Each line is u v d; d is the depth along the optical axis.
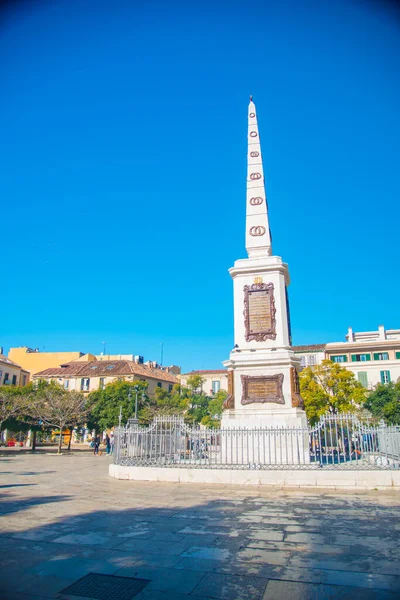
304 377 35.38
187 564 6.49
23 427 41.66
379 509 10.36
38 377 63.31
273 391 17.78
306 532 8.23
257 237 20.97
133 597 5.32
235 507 10.63
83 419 41.47
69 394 40.78
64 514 9.89
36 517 9.57
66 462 26.67
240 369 18.34
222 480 14.53
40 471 20.23
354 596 5.32
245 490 13.21
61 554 6.97
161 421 16.98
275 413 17.42
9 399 39.50
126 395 45.44
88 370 62.88
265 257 19.83
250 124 23.11
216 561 6.62
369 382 54.69
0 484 15.10
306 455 16.58
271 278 19.48
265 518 9.42
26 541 7.69
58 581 5.84
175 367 84.38
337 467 14.26
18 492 13.16
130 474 15.80
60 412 37.75
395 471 13.57
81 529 8.52
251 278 19.70
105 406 44.50
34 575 6.05
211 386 70.56
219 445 19.00
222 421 17.77
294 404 17.52
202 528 8.57
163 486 14.09
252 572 6.14
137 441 17.06
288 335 19.72
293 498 11.87
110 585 5.70
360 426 15.60
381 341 56.16
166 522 9.08
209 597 5.32
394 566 6.36
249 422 17.41
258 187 21.81
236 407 17.94
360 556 6.81
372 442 15.65
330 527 8.61
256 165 22.27
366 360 56.56
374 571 6.16
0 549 7.22
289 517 9.52
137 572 6.16
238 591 5.49
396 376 54.06
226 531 8.34
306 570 6.21
